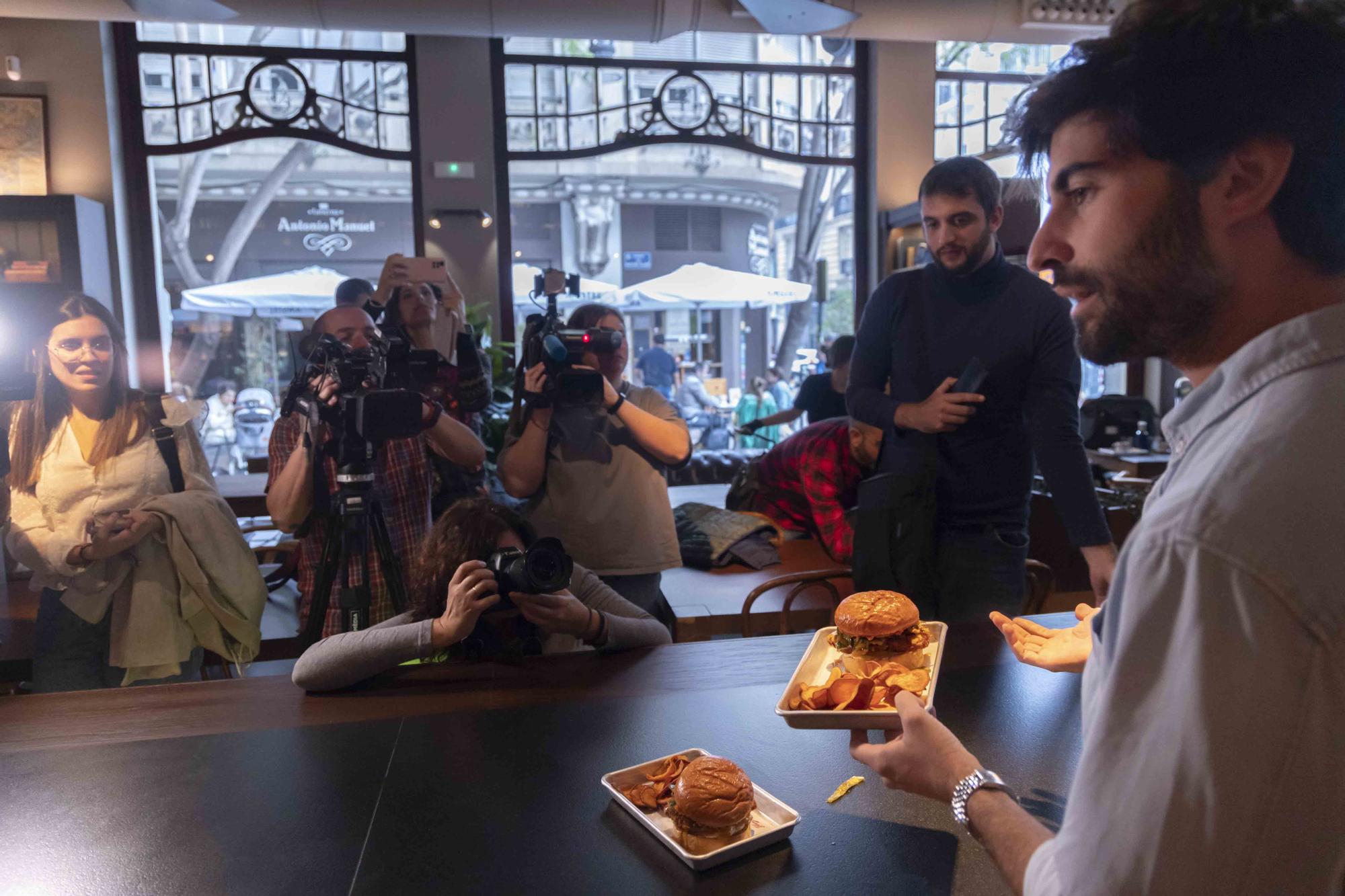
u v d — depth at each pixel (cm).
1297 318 46
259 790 93
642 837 84
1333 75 45
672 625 220
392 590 176
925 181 179
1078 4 432
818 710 94
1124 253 50
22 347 183
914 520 179
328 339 175
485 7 397
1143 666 45
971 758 63
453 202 505
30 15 380
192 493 190
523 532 145
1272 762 41
